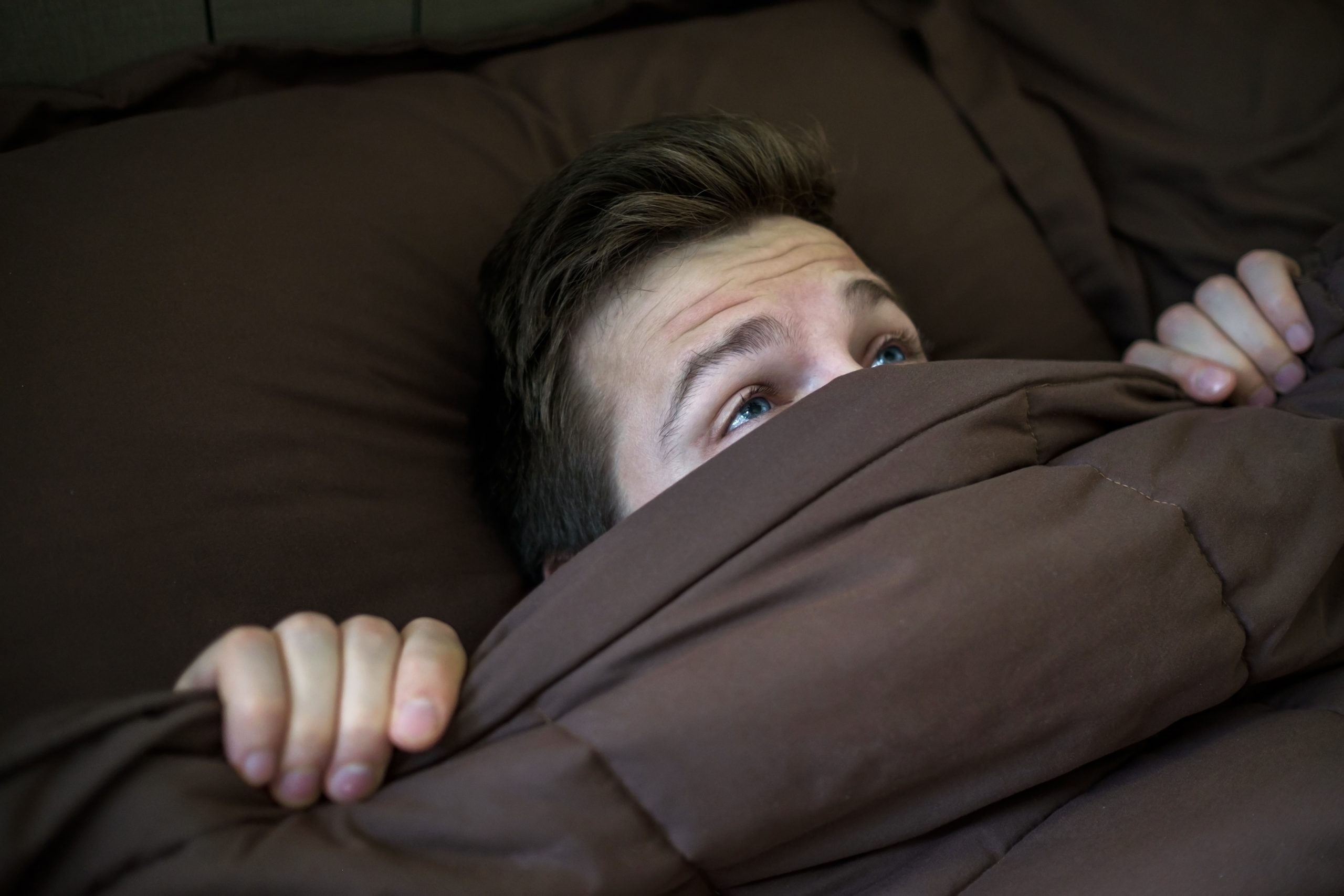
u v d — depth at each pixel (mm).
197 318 757
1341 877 533
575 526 814
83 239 754
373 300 849
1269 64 1113
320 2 1028
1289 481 667
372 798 511
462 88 1023
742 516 595
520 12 1145
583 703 551
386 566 761
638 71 1077
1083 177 1112
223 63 959
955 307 1055
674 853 514
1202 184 1091
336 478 766
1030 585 562
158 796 460
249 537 708
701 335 762
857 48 1153
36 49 916
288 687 518
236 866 448
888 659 531
